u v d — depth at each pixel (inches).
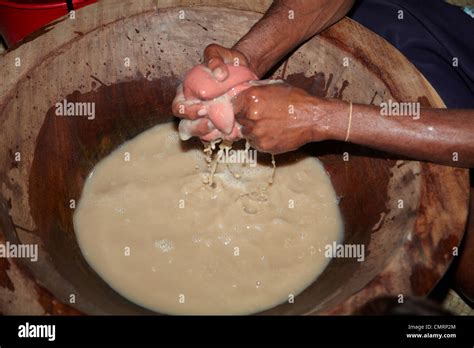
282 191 56.2
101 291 47.1
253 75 44.9
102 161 57.6
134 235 52.3
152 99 58.8
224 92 43.0
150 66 57.1
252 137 44.1
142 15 54.7
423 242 41.6
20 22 67.2
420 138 44.4
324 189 56.6
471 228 59.5
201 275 49.8
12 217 44.3
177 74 58.1
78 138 54.9
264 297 48.4
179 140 59.7
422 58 65.1
